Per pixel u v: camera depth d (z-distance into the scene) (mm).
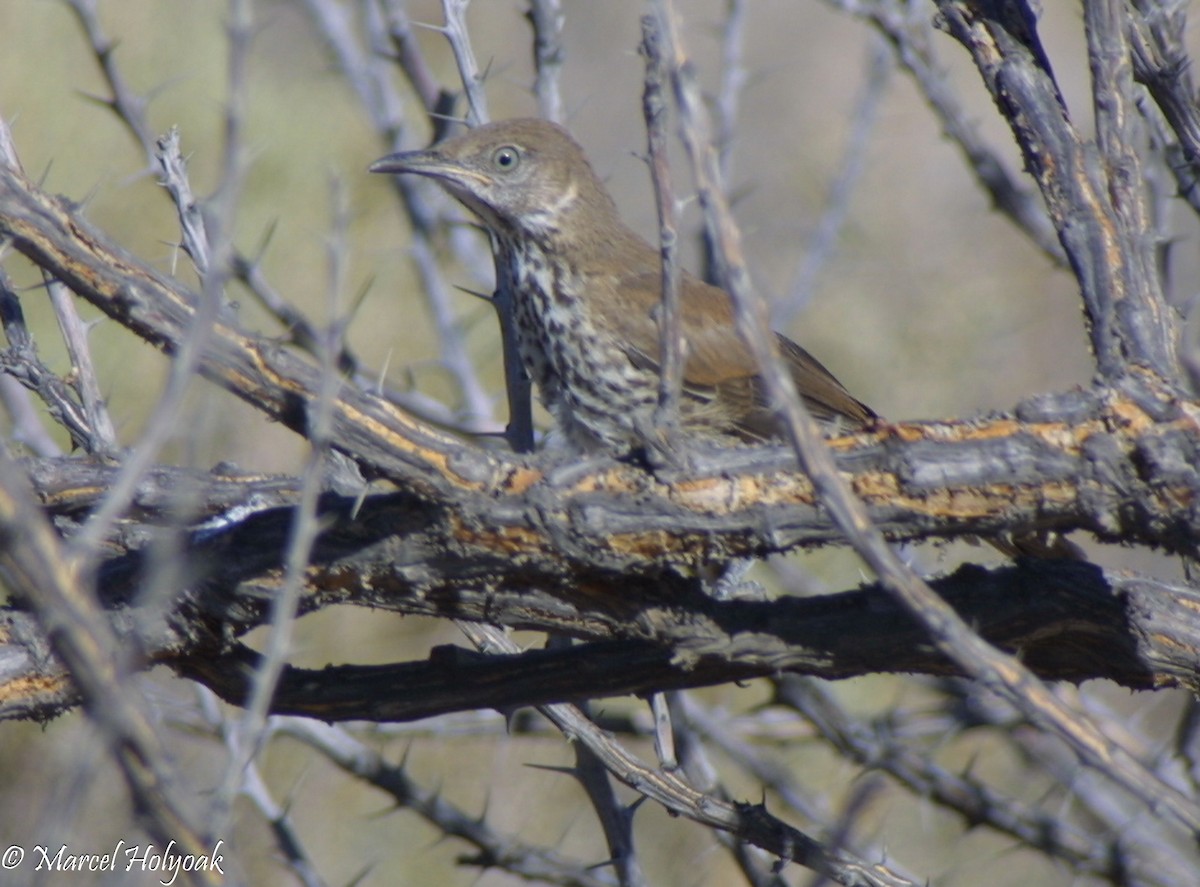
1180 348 7512
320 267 16750
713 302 9961
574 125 22031
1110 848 8648
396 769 8547
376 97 10562
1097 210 6031
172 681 10516
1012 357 20469
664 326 5004
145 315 4777
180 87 16812
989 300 20656
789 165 22719
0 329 13883
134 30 16688
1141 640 5562
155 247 15867
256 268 8836
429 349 16734
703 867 14422
